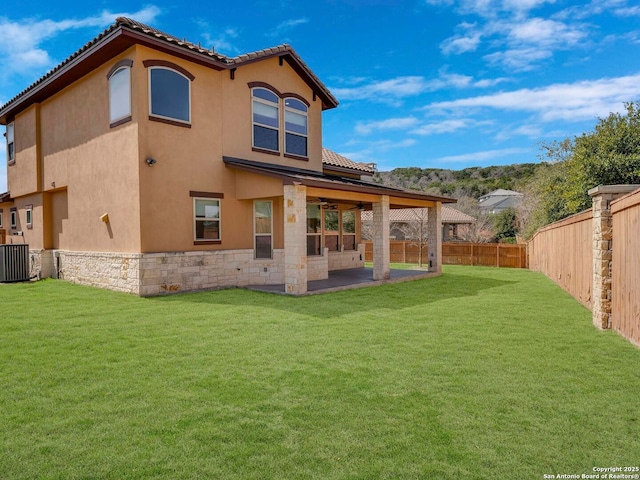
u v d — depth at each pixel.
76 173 14.17
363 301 10.74
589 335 7.20
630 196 6.54
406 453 3.37
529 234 28.58
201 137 12.88
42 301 10.36
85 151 13.66
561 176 24.62
